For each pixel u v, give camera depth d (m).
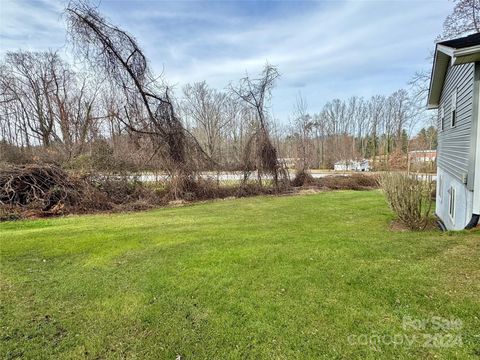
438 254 3.71
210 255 4.27
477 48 4.42
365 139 40.97
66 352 2.26
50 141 20.95
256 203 10.52
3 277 3.76
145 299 3.06
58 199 9.21
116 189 10.20
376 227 6.52
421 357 1.93
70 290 3.35
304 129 19.58
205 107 23.42
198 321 2.60
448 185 7.68
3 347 2.33
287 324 2.43
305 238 5.04
